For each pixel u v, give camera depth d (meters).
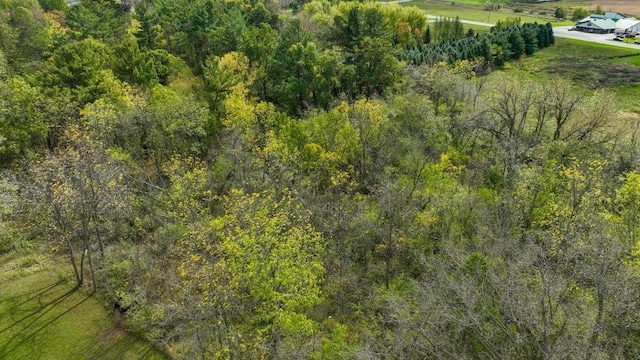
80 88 43.81
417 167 39.16
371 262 33.00
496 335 21.95
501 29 107.31
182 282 26.66
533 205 31.69
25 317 27.97
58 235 33.16
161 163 43.25
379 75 58.34
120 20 82.56
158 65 58.22
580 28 126.31
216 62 50.97
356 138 41.28
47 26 73.75
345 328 26.36
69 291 30.11
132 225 36.78
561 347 18.14
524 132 49.47
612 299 19.48
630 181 29.42
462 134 49.34
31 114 39.62
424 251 31.98
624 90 75.75
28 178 35.12
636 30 119.50
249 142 41.66
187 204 32.91
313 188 39.78
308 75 54.97
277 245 25.08
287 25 73.19
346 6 95.31
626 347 19.27
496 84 54.47
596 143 45.66
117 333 27.27
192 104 41.84
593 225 26.05
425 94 53.41
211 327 25.44
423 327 22.64
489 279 23.17
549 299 19.52
